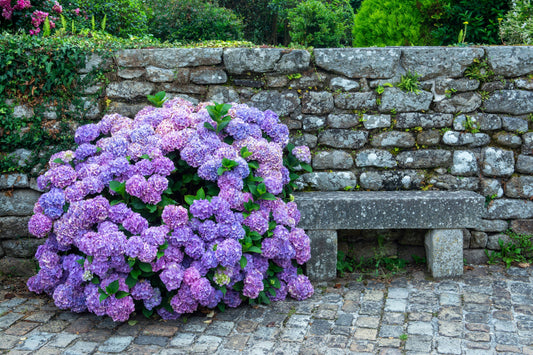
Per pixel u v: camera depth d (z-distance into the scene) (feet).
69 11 17.33
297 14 30.63
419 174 11.92
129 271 8.94
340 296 10.30
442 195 11.14
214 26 27.22
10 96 11.39
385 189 12.00
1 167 11.44
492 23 16.22
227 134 10.65
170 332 8.89
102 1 19.36
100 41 12.32
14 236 11.69
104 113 11.83
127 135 10.50
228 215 9.27
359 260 11.94
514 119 11.64
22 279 11.52
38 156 11.60
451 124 11.76
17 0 13.61
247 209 9.83
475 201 10.76
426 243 11.39
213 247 9.10
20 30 12.87
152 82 11.86
